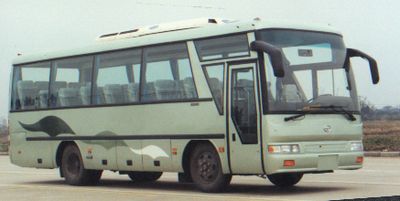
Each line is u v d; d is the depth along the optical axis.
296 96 12.83
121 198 13.15
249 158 12.82
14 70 18.88
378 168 19.78
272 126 12.47
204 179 13.79
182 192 14.17
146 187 15.91
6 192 15.00
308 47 13.27
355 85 13.80
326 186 14.45
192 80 13.97
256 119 12.70
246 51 12.94
